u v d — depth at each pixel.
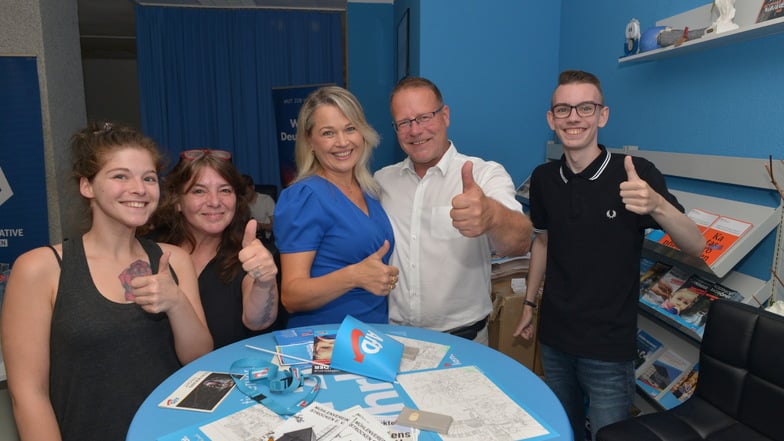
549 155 3.07
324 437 0.86
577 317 1.74
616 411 1.73
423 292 1.69
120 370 1.20
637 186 1.42
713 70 1.86
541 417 0.94
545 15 3.10
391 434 0.88
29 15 3.16
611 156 1.72
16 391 1.15
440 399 1.00
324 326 1.39
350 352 1.12
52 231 3.36
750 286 1.67
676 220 1.47
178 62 5.32
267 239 3.92
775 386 1.35
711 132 1.88
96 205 1.22
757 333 1.40
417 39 3.13
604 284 1.69
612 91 2.56
